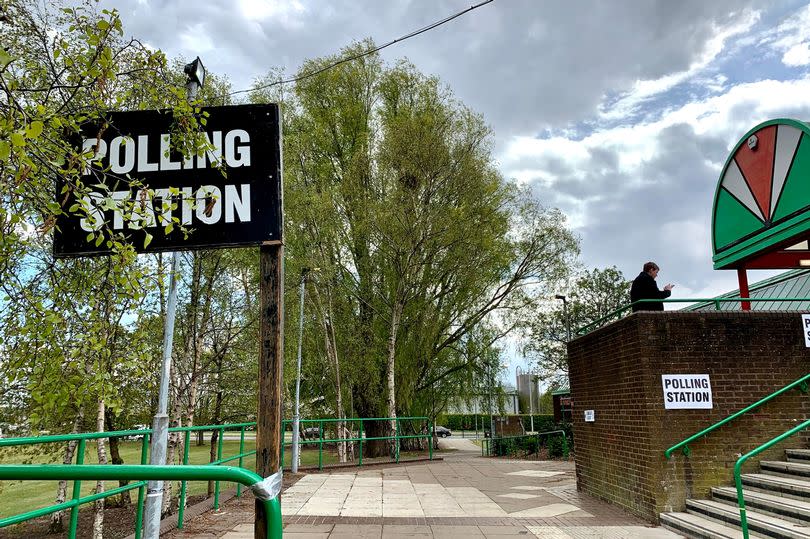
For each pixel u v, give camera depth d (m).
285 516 9.02
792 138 9.82
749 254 10.79
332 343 22.94
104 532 13.59
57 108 5.06
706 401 8.72
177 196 4.34
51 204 4.37
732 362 8.88
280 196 4.35
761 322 9.06
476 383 26.58
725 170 11.60
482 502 10.38
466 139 22.41
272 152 4.41
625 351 9.45
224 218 4.32
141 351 6.47
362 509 9.67
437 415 27.83
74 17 5.18
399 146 21.34
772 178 10.23
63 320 5.65
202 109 4.45
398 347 23.91
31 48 6.29
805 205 9.46
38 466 2.04
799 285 11.72
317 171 24.44
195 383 14.11
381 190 22.44
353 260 24.95
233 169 4.39
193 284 14.02
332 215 21.88
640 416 8.90
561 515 9.12
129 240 4.44
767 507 7.18
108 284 5.88
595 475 10.86
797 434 8.73
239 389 16.25
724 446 8.61
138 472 2.01
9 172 4.46
